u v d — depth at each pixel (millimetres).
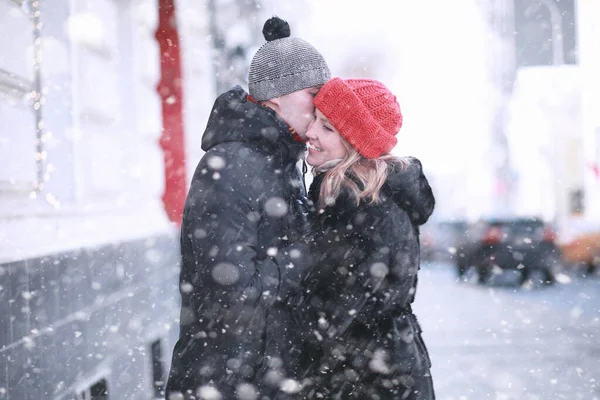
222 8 13438
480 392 7547
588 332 11367
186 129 9883
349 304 3494
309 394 3650
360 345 3586
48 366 4129
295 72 3691
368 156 3504
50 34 5496
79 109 5809
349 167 3514
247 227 3385
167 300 7812
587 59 33156
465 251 23656
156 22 9141
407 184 3494
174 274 8406
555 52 36906
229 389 3496
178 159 9656
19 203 4566
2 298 3559
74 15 5688
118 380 5523
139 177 7766
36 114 4988
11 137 4477
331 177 3473
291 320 3615
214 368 3494
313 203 3678
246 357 3506
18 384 3707
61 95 5570
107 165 6609
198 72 11500
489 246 21984
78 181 5688
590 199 29594
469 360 9312
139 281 6398
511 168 49062
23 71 4676
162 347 7246
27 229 4348
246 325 3404
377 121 3543
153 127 8609
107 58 6844
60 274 4375
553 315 13562
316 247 3498
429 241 31703
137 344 6195
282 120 3586
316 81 3732
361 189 3455
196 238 3381
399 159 3541
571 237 21906
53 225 4758
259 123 3516
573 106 31688
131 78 7559
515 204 44156
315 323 3562
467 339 11008
